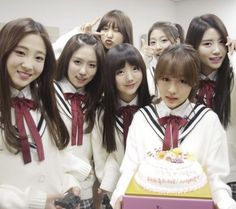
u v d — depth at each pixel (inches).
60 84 54.4
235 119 56.4
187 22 205.3
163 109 43.7
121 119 51.4
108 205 55.2
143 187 34.2
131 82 49.7
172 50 41.8
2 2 130.0
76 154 52.8
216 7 194.1
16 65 36.8
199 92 54.0
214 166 39.9
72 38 55.2
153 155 39.2
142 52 76.5
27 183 39.2
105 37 71.1
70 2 153.5
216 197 36.8
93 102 54.2
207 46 53.1
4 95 37.2
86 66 52.9
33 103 41.0
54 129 42.5
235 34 189.5
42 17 143.6
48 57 40.6
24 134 38.9
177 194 32.5
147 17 191.0
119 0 175.0
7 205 36.1
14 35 36.4
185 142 41.5
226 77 54.3
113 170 51.4
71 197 43.2
